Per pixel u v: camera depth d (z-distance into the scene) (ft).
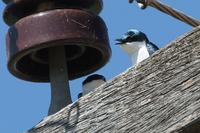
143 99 14.66
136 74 15.03
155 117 14.25
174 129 13.79
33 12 18.71
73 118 15.46
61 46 18.58
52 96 18.22
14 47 18.07
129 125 14.53
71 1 18.58
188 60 14.51
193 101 13.93
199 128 13.73
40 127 15.83
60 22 17.74
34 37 17.67
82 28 17.93
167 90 14.42
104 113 15.05
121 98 14.98
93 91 15.48
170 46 14.84
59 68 18.43
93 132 14.97
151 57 14.98
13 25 18.25
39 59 19.12
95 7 19.34
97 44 18.21
